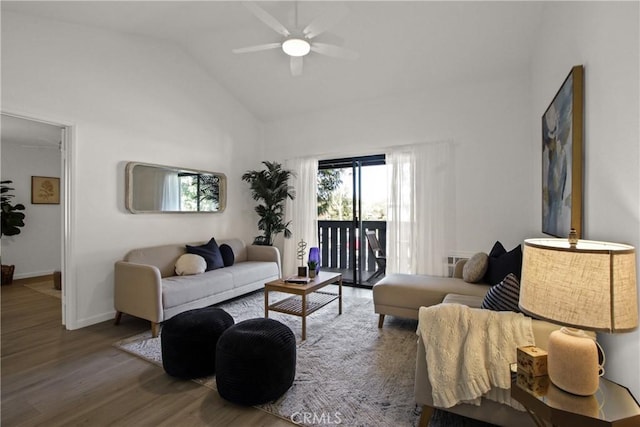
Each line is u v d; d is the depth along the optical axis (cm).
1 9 262
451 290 282
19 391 199
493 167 372
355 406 185
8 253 513
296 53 288
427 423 161
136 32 354
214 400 191
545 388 117
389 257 429
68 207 307
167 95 398
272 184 499
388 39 343
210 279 344
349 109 472
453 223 391
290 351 198
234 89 482
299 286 296
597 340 150
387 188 435
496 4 283
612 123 138
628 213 125
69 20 300
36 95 281
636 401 114
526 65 348
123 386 206
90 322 316
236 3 306
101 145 329
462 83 389
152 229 378
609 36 141
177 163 409
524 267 121
